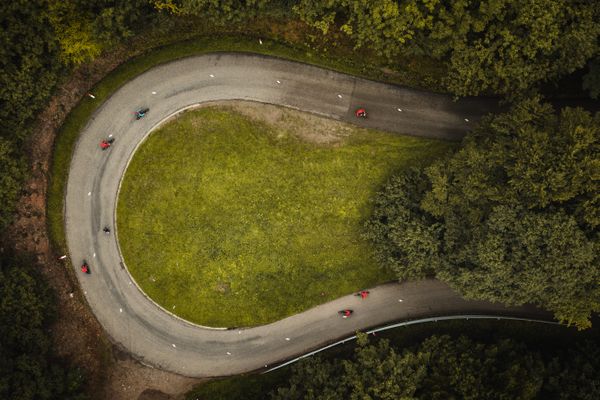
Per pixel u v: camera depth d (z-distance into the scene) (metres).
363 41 64.69
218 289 66.38
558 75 60.78
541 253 52.84
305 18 59.75
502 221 53.97
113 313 66.25
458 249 58.78
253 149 66.44
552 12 54.53
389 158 66.69
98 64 64.44
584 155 52.41
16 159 60.34
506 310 66.75
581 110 54.19
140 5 58.66
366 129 67.06
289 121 66.81
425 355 59.28
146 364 66.25
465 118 66.88
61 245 65.75
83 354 64.44
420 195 62.69
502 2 54.69
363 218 66.44
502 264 53.91
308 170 66.62
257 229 66.31
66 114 65.00
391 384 57.41
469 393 56.97
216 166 66.25
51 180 65.12
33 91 60.19
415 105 67.19
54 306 62.84
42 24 57.47
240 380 66.19
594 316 66.06
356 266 66.81
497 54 59.41
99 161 66.12
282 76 66.75
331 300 66.81
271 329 66.62
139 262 66.19
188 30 65.38
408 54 61.41
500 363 60.09
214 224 66.19
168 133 66.44
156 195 66.12
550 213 52.78
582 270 52.34
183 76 66.50
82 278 66.00
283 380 66.06
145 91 66.31
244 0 60.34
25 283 60.62
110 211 66.25
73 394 60.75
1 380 55.25
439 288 67.19
